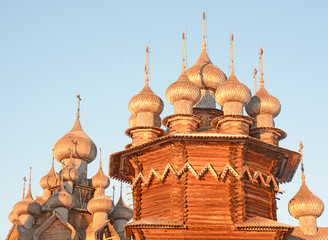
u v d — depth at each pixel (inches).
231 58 2733.8
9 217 5241.1
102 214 4825.3
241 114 2608.3
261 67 2915.8
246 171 2454.5
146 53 2886.3
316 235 2856.8
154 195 2495.1
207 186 2417.6
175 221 2362.2
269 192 2534.5
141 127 2662.4
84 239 4872.0
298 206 2913.4
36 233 4709.6
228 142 2464.3
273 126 2783.0
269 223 2336.4
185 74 2689.5
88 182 5403.5
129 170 2829.7
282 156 2596.0
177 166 2442.2
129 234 2409.0
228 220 2363.4
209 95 2933.1
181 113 2586.1
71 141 5349.4
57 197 4805.6
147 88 2795.3
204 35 3139.8
